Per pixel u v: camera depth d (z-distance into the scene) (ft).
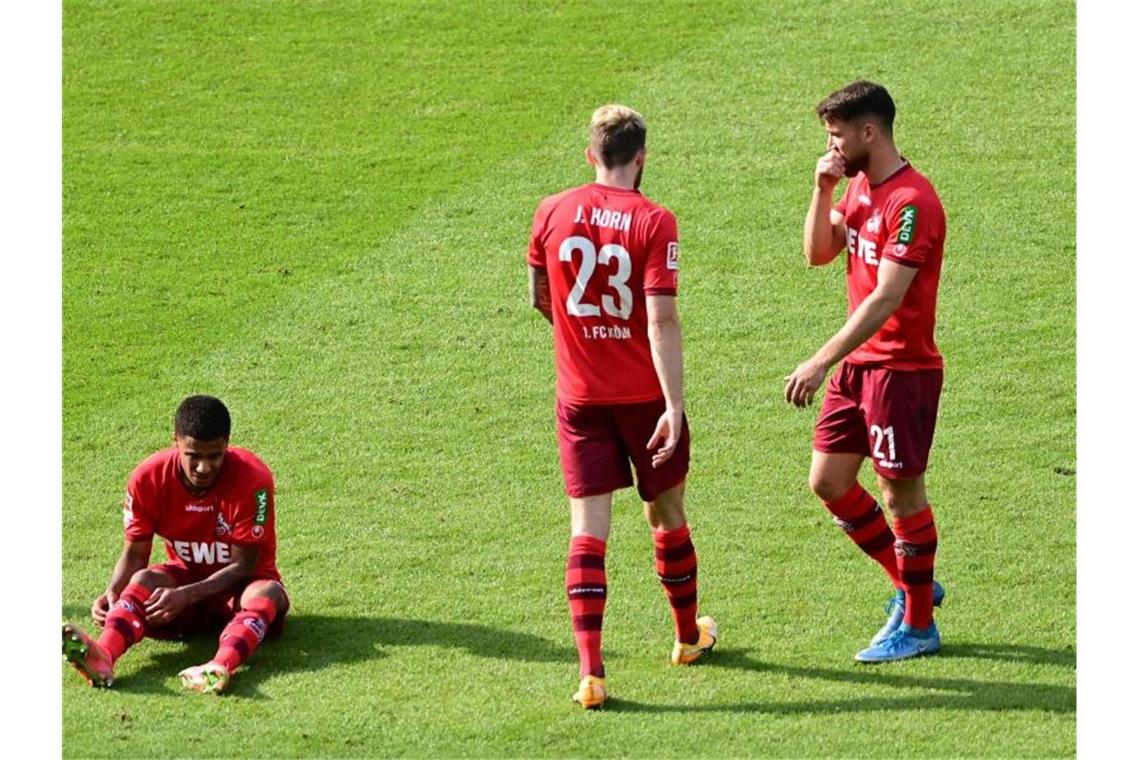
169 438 115.34
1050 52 171.83
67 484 108.88
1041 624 88.58
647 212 79.05
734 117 162.61
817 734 77.00
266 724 78.59
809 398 81.20
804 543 99.30
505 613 91.35
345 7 189.88
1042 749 75.31
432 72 174.81
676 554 82.84
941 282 134.41
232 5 190.90
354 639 88.33
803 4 185.16
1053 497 103.96
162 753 75.66
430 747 76.23
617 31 181.47
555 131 162.09
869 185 83.05
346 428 116.16
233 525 86.84
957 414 115.34
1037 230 141.69
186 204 152.46
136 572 88.28
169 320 132.77
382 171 156.76
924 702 80.12
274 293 136.77
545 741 76.64
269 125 166.20
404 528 102.27
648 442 81.41
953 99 164.14
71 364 126.00
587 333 80.59
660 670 84.23
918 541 84.02
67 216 150.71
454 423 116.67
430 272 139.33
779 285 135.13
